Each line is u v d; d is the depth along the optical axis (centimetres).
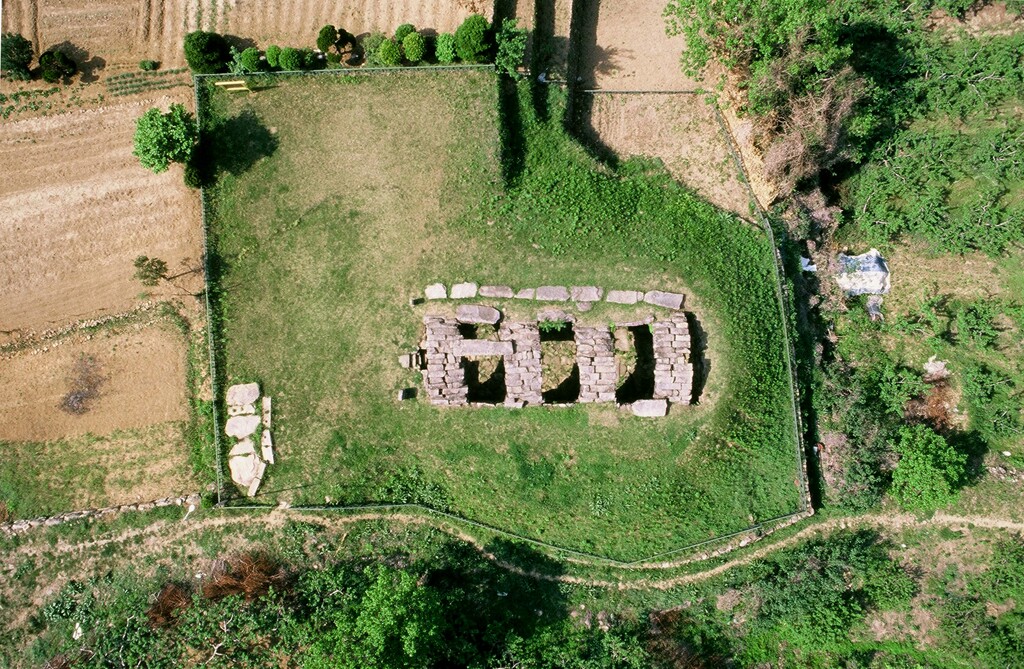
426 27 2581
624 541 2416
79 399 2530
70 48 2609
